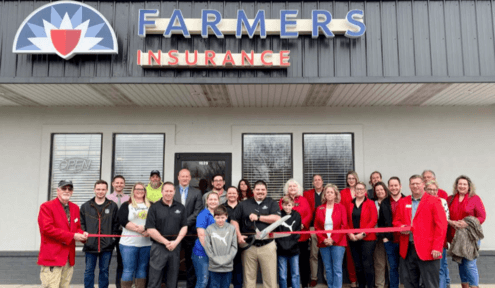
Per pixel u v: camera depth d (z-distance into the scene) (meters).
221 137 8.36
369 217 6.64
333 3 6.88
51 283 5.18
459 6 6.82
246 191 7.18
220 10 6.86
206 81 6.54
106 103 8.12
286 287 6.19
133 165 8.38
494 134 8.24
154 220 5.73
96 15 6.59
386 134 8.32
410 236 5.75
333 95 7.46
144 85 6.71
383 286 6.88
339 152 8.42
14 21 6.82
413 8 6.82
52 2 6.64
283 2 6.90
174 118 8.39
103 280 6.35
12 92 7.18
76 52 6.51
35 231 8.06
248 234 5.97
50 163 8.29
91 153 8.38
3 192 8.16
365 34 6.74
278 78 6.56
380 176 7.61
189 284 6.55
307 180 8.34
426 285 5.50
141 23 6.62
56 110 8.36
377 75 6.64
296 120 8.40
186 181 6.71
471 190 6.27
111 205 6.47
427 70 6.66
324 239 6.32
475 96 7.54
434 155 8.25
